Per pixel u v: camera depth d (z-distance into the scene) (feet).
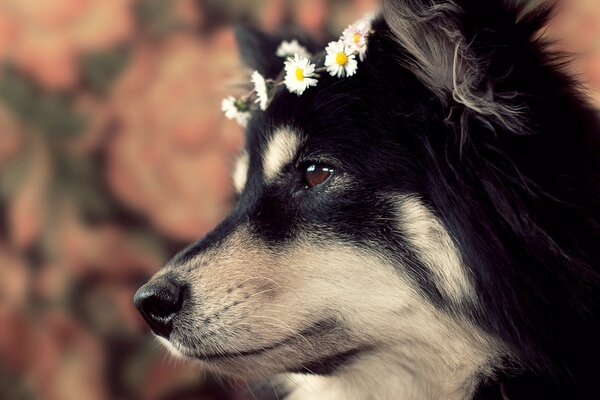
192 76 3.20
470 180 1.96
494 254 1.95
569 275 1.95
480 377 2.05
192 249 2.09
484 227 1.95
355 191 2.02
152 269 3.18
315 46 2.50
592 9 3.00
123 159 3.21
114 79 3.24
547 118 1.96
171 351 2.10
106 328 3.17
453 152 1.97
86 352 3.16
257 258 2.04
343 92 2.07
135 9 3.26
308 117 2.08
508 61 1.93
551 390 1.99
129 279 3.20
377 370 2.12
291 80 2.08
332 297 2.02
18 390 3.15
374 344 2.06
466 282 1.98
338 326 2.04
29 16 3.22
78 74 3.24
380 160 2.02
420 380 2.10
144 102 3.21
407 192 2.01
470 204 1.96
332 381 2.27
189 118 3.17
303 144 2.07
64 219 3.18
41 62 3.21
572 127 1.98
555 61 2.02
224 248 2.06
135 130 3.21
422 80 2.02
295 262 2.03
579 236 1.96
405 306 2.02
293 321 2.02
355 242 2.02
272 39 2.56
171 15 3.28
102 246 3.18
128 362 3.17
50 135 3.21
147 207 3.22
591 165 1.98
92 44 3.23
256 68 2.52
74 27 3.24
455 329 2.02
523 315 1.95
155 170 3.20
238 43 2.62
